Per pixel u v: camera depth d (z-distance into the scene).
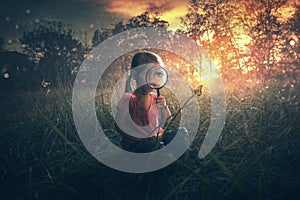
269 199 1.08
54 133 1.86
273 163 1.34
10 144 1.78
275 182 1.16
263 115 1.89
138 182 1.20
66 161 1.46
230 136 1.67
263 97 2.15
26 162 1.51
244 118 1.83
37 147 1.74
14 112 2.68
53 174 1.39
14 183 1.30
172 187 1.16
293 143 1.55
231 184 1.16
